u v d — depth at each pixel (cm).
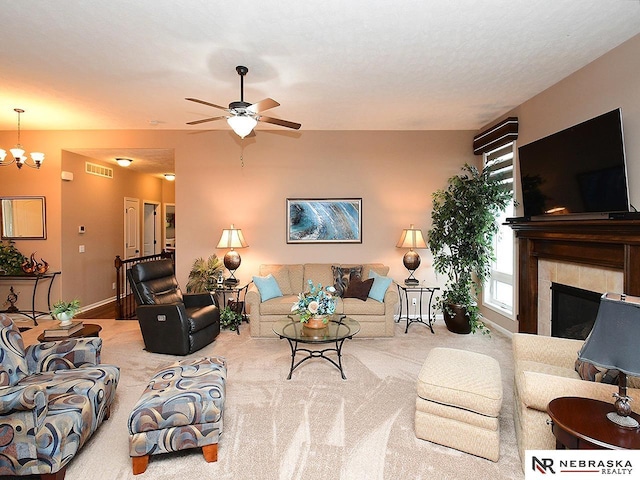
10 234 516
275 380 306
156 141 512
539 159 335
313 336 304
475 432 204
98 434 228
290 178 515
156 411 192
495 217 435
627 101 263
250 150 514
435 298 516
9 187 514
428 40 262
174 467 196
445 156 512
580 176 286
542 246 352
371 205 515
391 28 245
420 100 389
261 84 342
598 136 267
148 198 779
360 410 256
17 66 303
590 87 299
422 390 217
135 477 189
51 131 509
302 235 515
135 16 229
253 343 407
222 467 196
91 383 217
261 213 516
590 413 157
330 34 252
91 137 509
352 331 318
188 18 232
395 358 357
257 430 231
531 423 187
